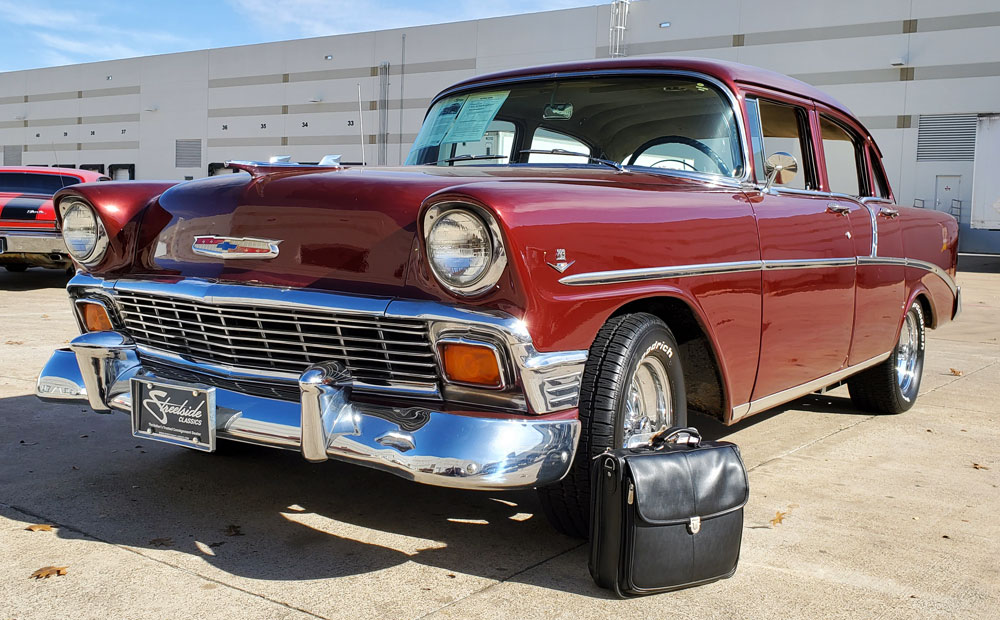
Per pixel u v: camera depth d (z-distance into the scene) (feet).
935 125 89.51
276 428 8.20
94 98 146.51
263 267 8.65
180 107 136.77
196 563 8.29
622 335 8.35
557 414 7.85
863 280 13.14
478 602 7.59
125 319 10.01
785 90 12.07
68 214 10.12
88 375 9.62
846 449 13.38
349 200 8.27
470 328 7.47
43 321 24.84
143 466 11.41
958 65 88.02
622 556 7.44
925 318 16.74
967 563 8.89
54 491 10.30
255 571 8.14
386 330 7.86
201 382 9.12
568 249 7.73
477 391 7.64
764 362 10.78
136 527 9.21
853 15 92.32
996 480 11.86
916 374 16.40
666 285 8.85
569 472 8.26
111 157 145.59
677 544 7.54
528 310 7.47
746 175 10.87
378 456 7.56
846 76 93.20
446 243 7.41
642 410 8.98
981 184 61.93
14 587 7.65
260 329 8.57
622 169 10.13
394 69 116.88
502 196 7.36
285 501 10.16
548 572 8.29
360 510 9.91
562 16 106.11
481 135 11.50
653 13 101.86
